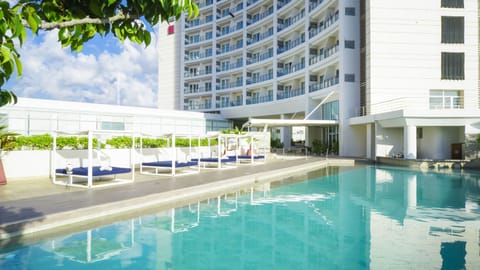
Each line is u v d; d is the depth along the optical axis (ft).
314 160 71.82
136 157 52.06
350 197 34.88
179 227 23.11
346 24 88.58
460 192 38.09
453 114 64.23
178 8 5.71
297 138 164.35
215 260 17.35
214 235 21.54
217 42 156.15
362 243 20.07
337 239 20.86
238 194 35.91
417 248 19.02
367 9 82.43
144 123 99.35
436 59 80.53
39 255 17.33
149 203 27.76
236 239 20.85
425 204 31.40
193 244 19.79
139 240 20.22
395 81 80.23
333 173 55.67
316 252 18.51
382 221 25.26
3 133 37.81
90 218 22.93
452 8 80.79
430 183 44.91
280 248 19.27
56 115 75.56
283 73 123.54
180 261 17.16
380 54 80.43
